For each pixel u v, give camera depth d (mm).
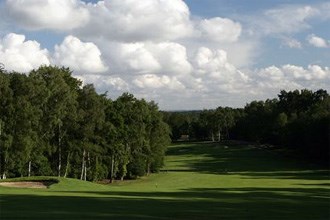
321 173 96188
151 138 102375
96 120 78688
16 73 70688
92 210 27188
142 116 95125
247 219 24531
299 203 34688
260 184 69125
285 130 145625
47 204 30344
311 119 128625
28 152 69688
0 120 66812
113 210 27453
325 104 142750
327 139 118750
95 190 48656
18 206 28766
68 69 81812
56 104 72812
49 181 57156
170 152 168375
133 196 39531
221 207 30625
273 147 172500
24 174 78688
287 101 182750
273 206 31984
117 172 92750
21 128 68875
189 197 39281
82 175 81188
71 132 78875
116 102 91375
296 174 94250
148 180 89000
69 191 45531
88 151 81750
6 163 69750
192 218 24734
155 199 36469
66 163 82875
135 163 93312
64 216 23859
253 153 155250
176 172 104000
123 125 89688
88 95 78562
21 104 68062
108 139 87625
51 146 77125
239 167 114188
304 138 129875
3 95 68125
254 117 194625
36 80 71125
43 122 72875
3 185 54688
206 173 99312
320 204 34000
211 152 163625
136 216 24750
